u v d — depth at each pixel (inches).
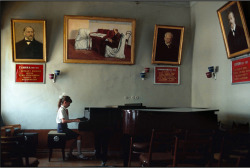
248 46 187.0
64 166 207.0
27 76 266.8
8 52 265.9
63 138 226.8
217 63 236.5
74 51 269.4
